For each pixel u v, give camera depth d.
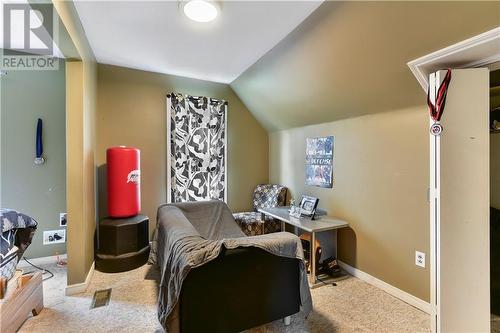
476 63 1.60
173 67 3.10
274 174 4.01
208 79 3.56
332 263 2.58
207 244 1.48
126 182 2.80
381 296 2.17
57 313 1.88
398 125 2.15
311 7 1.85
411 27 1.56
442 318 1.57
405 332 1.71
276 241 1.59
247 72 3.19
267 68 2.86
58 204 2.81
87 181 2.35
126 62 2.96
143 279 2.43
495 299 2.01
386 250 2.25
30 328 1.71
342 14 1.76
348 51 2.00
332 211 2.86
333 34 1.94
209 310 1.45
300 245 1.67
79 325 1.75
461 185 1.55
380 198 2.31
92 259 2.56
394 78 1.94
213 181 3.65
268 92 3.23
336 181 2.80
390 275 2.22
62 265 2.69
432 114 1.61
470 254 1.54
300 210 2.88
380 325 1.78
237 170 3.90
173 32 2.24
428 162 1.93
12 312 1.59
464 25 1.39
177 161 3.40
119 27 2.16
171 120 3.38
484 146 1.51
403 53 1.74
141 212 3.27
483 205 1.52
